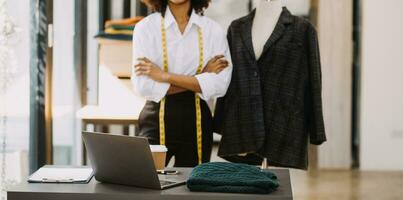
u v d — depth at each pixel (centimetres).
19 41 333
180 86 329
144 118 338
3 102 318
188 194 212
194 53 334
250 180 216
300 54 359
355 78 655
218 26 343
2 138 326
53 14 405
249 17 369
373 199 528
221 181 216
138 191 217
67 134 474
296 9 633
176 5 335
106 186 226
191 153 335
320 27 629
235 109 361
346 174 636
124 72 419
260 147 354
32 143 394
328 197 532
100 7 498
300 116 360
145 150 214
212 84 327
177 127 332
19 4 354
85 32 475
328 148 651
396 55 646
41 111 395
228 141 362
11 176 349
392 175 634
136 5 500
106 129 491
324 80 638
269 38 357
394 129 654
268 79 359
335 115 645
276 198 209
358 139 658
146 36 333
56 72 435
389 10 642
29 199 215
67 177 238
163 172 250
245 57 359
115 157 222
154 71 327
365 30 645
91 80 488
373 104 653
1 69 313
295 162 359
